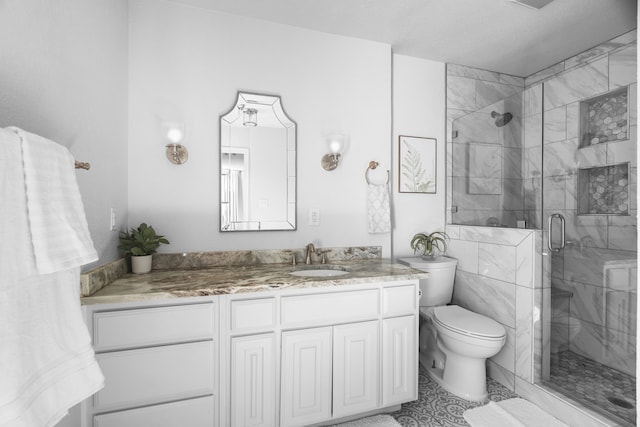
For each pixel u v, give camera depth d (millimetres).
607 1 1945
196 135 1952
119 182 1695
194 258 1931
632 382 1784
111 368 1302
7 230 688
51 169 845
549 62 2752
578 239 2051
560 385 1919
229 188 2020
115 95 1638
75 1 1228
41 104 1015
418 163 2650
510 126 2463
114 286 1438
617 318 1852
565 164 2146
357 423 1739
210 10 1984
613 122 1904
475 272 2410
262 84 2090
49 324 818
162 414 1367
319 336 1602
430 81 2703
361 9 1999
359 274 1773
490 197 2543
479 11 2033
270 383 1522
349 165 2305
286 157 2129
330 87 2254
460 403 1948
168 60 1902
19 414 669
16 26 891
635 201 1788
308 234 2199
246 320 1488
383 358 1739
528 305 1996
